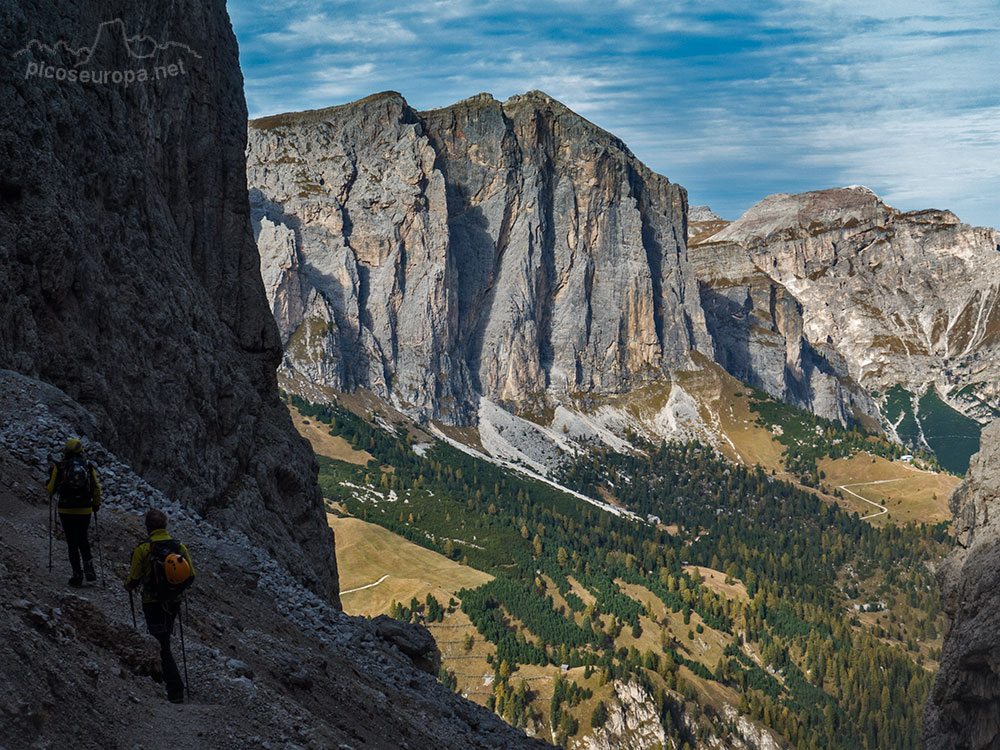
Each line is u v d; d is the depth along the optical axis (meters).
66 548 21.33
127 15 46.47
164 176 50.88
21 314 33.72
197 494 42.94
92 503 19.14
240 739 15.48
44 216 35.38
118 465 30.77
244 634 24.06
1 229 33.88
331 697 24.75
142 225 45.34
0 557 17.89
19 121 35.56
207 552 30.41
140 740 14.06
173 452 41.75
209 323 50.66
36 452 26.95
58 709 13.09
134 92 46.84
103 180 41.72
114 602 19.06
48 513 23.38
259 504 48.75
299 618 32.09
